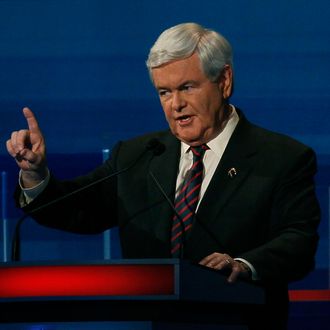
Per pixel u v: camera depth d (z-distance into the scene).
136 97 18.77
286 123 18.47
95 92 18.78
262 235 10.58
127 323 8.13
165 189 10.94
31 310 8.34
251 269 9.70
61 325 8.23
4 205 18.44
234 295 8.96
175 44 10.42
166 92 10.66
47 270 8.04
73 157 18.75
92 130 18.78
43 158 10.59
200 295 8.30
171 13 18.67
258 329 10.33
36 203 10.82
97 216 11.62
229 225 10.52
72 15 18.77
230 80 10.88
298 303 17.61
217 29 18.53
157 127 18.77
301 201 10.59
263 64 18.48
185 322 8.52
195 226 10.56
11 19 18.77
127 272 7.96
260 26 18.47
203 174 10.91
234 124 11.07
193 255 10.52
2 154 18.61
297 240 10.14
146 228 10.88
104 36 18.77
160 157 11.19
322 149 18.39
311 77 18.44
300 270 10.10
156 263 7.95
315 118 18.42
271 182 10.62
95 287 7.96
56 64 18.81
